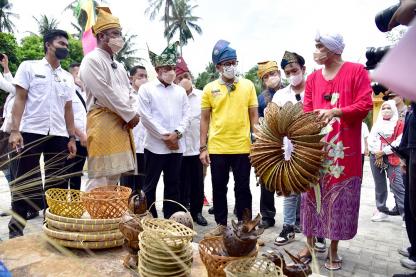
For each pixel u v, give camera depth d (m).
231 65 3.21
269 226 3.85
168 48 3.50
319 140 1.77
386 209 4.36
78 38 27.19
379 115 4.27
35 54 19.98
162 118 3.43
